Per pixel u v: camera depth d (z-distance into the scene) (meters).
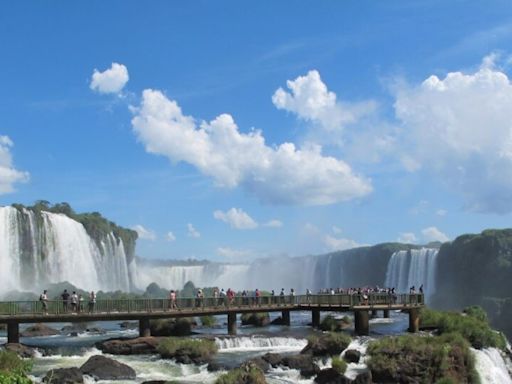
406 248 177.88
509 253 143.88
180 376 40.50
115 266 142.88
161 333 54.03
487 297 139.25
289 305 61.75
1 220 108.81
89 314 49.16
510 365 52.12
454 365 43.19
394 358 41.81
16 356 37.62
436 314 59.09
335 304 58.69
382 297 56.88
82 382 37.59
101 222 143.50
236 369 39.47
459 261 149.50
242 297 59.53
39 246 114.75
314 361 43.59
